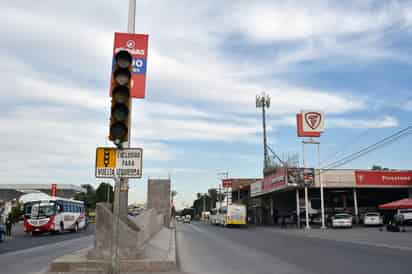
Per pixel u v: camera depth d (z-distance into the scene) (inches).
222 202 3966.5
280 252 666.2
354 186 1753.2
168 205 1756.9
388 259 536.7
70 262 422.3
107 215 451.5
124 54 319.6
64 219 1406.3
